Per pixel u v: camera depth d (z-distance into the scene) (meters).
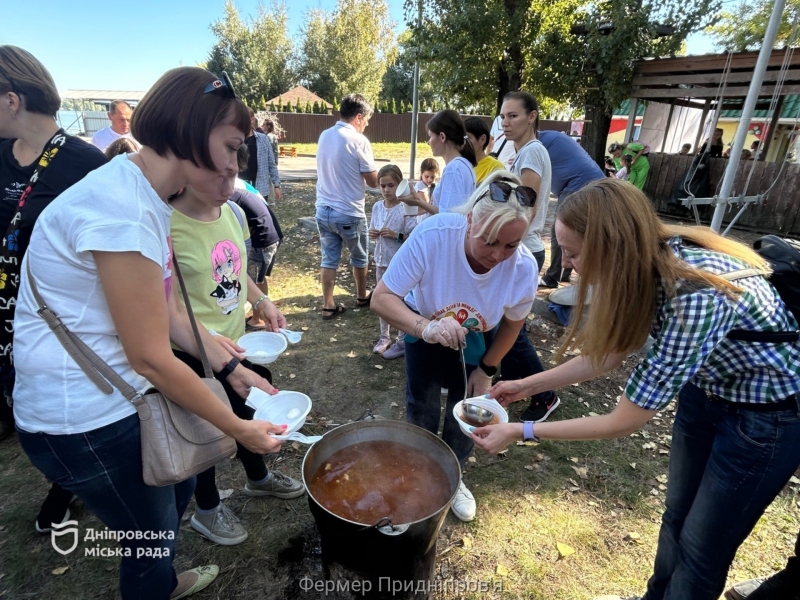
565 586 2.05
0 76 1.87
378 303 1.93
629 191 1.27
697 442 1.60
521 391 1.92
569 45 8.77
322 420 3.12
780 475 1.39
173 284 1.79
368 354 3.97
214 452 1.38
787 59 4.11
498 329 2.14
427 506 1.54
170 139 1.12
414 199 3.62
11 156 2.09
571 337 1.46
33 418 1.18
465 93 9.77
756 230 8.90
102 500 1.27
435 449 1.72
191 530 2.25
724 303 1.23
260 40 40.56
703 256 1.32
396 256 1.92
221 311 2.05
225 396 1.46
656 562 1.82
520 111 3.57
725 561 1.52
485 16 8.38
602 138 9.23
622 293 1.26
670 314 1.26
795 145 8.62
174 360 1.17
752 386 1.37
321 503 1.52
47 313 1.13
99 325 1.17
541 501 2.50
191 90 1.11
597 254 1.27
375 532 1.35
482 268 1.87
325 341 4.18
